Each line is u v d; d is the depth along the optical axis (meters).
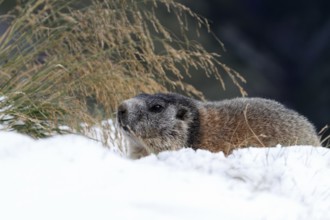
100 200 9.66
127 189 10.15
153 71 17.45
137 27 16.75
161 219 9.23
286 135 16.39
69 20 16.14
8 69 15.25
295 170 12.30
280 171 12.06
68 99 15.27
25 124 14.20
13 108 14.32
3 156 11.17
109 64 16.45
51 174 10.47
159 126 16.38
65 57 15.97
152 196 9.96
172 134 16.47
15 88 14.90
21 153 11.34
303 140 16.59
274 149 13.62
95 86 16.02
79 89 15.97
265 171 11.99
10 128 14.09
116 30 16.80
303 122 17.20
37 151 11.47
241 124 16.48
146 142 16.39
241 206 10.23
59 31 16.19
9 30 15.67
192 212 9.64
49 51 16.48
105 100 16.33
